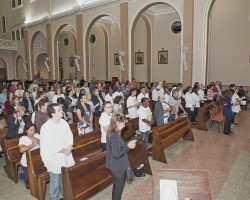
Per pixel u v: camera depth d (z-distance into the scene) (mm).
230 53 14188
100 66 20969
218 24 14375
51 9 19156
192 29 10859
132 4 12992
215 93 10289
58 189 3428
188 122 6691
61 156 3316
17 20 24078
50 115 3180
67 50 23812
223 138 6934
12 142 4555
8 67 25188
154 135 5359
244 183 4285
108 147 3062
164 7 16422
